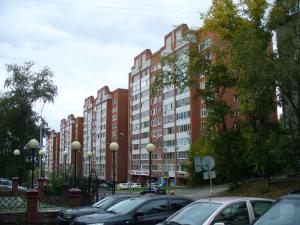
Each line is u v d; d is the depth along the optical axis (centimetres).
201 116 7512
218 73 3522
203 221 859
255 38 2608
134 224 1202
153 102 9281
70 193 2125
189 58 3606
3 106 5069
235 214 892
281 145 2883
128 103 11050
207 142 3766
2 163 5081
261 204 933
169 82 3616
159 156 8812
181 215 920
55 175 3269
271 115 3541
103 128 12181
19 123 5056
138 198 1311
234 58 2588
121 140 11250
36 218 1998
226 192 3822
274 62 2453
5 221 1961
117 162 11088
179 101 8075
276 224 647
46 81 5225
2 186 4244
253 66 2431
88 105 14000
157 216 1229
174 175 8069
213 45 3550
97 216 1232
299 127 2862
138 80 10156
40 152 4128
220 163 3647
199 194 4481
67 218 1541
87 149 13762
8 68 5181
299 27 2723
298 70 2444
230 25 3441
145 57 9781
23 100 5056
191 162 6350
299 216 635
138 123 10056
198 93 3653
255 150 3266
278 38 2764
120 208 1298
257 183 3659
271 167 3266
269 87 2664
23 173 5147
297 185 3103
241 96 2909
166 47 8531
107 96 11975
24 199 2375
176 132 8156
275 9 2900
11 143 5097
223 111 3603
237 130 3619
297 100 2956
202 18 3556
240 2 3375
